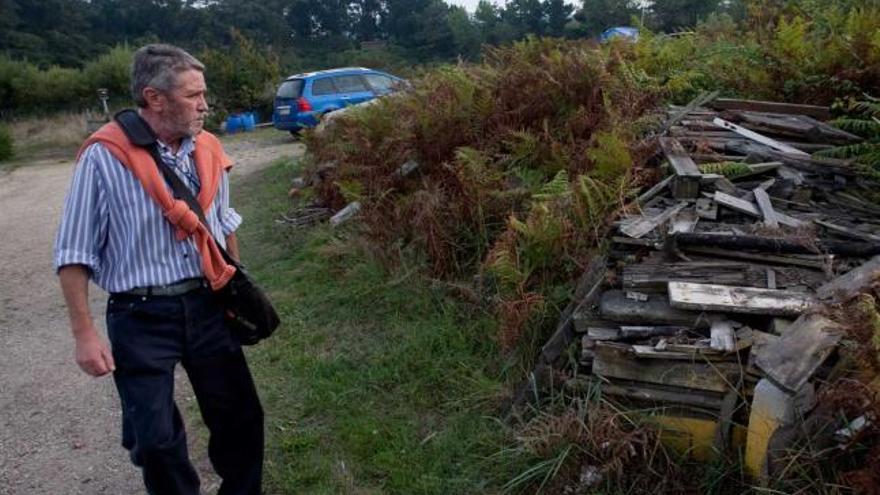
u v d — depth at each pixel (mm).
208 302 2668
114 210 2457
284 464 3438
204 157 2707
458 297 4816
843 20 6000
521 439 3098
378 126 7059
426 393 3906
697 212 3740
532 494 3016
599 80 5625
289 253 6648
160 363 2539
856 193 4035
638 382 3088
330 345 4633
